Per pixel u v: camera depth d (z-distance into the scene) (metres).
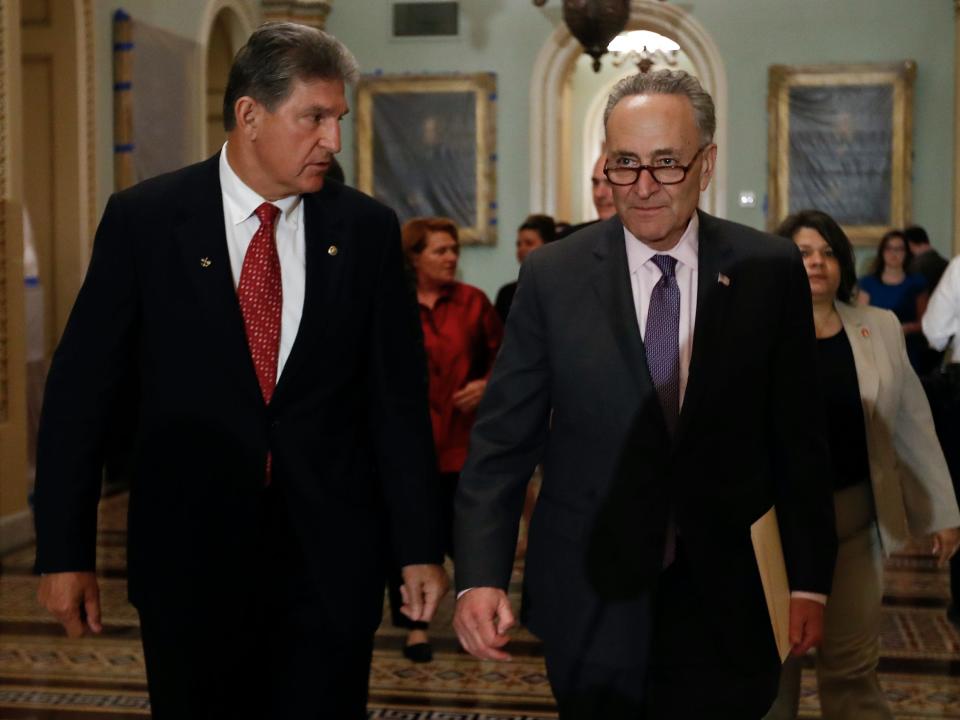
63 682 4.57
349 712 2.44
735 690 2.25
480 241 11.88
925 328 5.05
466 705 4.34
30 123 8.30
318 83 2.29
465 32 11.88
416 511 2.43
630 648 2.25
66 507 2.30
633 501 2.25
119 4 8.69
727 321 2.27
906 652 5.01
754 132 11.60
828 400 3.09
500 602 2.28
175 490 2.35
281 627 2.39
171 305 2.33
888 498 3.07
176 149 9.45
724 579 2.26
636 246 2.31
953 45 11.37
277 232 2.41
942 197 11.44
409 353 2.50
